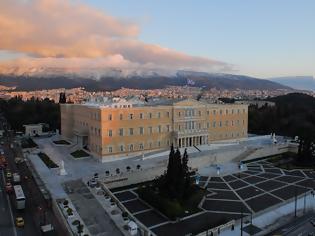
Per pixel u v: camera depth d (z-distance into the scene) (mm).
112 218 72938
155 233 70875
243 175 117625
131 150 127062
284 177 116000
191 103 142375
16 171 114688
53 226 71500
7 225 71688
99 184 92688
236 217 80000
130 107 129125
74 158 124375
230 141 159250
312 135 147500
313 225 75375
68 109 158625
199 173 117812
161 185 88188
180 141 138250
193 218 79438
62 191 87188
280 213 83375
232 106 159500
